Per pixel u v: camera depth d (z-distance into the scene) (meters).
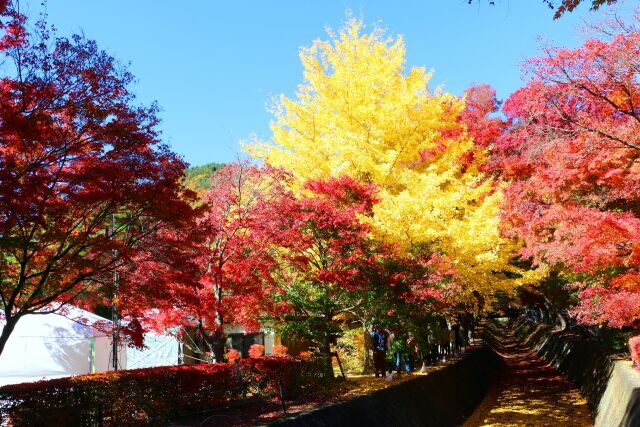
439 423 13.25
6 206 6.92
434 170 17.56
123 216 8.97
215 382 10.80
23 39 7.18
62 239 7.85
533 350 37.22
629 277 10.58
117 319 11.02
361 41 18.19
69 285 8.61
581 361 19.25
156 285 8.55
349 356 18.03
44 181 7.39
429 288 14.02
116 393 9.15
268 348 21.42
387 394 11.78
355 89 17.62
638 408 9.51
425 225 14.29
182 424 9.08
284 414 9.33
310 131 18.44
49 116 7.24
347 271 12.90
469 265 15.93
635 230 10.28
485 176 20.75
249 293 11.76
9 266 8.64
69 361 15.34
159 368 10.54
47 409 8.20
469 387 18.00
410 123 17.00
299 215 12.74
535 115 12.52
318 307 14.02
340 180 14.13
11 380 14.49
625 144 11.02
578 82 11.24
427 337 18.11
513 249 17.73
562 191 12.40
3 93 7.21
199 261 11.55
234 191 12.81
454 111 19.66
